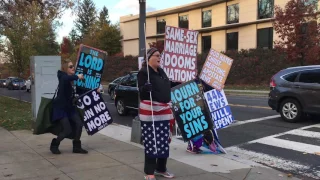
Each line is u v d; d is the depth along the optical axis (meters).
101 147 7.37
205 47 41.06
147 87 4.82
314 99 10.26
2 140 7.96
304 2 22.80
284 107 11.03
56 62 10.17
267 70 29.30
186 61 6.80
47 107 6.60
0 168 5.72
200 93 6.38
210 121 6.36
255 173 5.69
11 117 11.83
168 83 5.11
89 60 7.00
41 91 9.97
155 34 47.75
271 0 32.03
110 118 7.21
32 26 23.34
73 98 6.66
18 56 21.52
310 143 8.19
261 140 8.62
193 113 6.30
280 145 8.09
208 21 40.22
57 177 5.27
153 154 4.99
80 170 5.63
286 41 24.38
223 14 37.38
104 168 5.75
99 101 7.10
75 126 6.73
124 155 6.64
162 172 5.32
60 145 7.50
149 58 4.97
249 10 34.00
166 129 5.09
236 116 12.38
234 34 36.81
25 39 22.03
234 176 5.48
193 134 6.28
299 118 10.70
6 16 19.67
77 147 6.78
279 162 6.76
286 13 23.14
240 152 7.54
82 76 6.55
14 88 41.69
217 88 7.29
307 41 22.62
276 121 11.15
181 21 44.47
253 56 30.80
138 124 7.82
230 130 9.92
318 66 10.62
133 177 5.29
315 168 6.37
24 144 7.55
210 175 5.51
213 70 7.26
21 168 5.73
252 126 10.42
